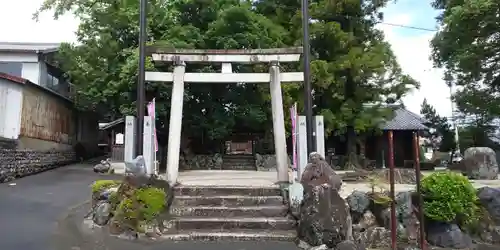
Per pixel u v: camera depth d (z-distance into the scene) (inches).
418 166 292.0
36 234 303.9
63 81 958.4
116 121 773.9
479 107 640.4
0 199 434.6
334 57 754.2
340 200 297.4
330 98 760.3
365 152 959.6
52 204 413.1
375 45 755.4
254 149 856.9
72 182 569.3
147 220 317.4
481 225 321.4
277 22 808.9
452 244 300.4
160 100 690.2
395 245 281.1
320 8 750.5
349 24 784.9
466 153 599.8
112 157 776.3
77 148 928.3
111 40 740.0
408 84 757.3
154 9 716.7
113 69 732.0
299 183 349.4
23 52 805.9
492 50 563.2
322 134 390.0
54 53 839.7
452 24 556.4
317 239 282.7
